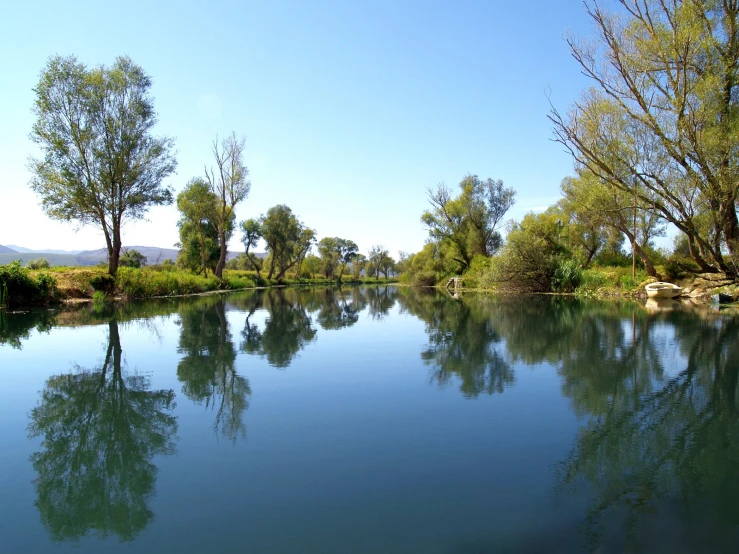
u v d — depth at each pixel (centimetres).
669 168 1664
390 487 371
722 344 995
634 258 2605
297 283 6812
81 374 769
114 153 2325
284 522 321
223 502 351
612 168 1695
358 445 459
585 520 325
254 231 5619
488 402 604
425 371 785
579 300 2356
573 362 846
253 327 1389
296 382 711
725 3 1500
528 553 286
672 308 1772
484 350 980
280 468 408
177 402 611
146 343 1071
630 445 459
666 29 1520
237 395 643
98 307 1966
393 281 9300
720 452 442
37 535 313
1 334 1193
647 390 658
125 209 2456
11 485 389
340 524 318
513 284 3247
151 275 2709
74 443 478
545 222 3506
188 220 4375
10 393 661
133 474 401
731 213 1731
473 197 4675
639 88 1590
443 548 290
